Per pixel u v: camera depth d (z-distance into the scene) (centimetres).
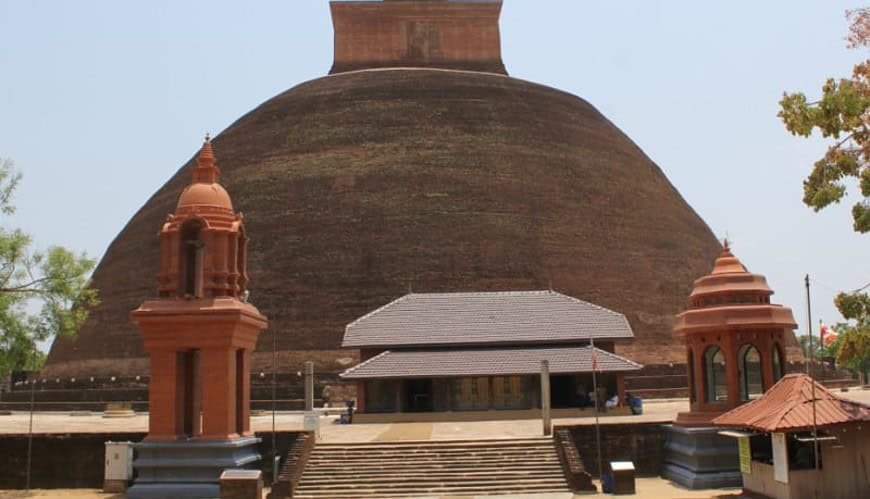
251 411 5597
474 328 5178
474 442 3438
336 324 6400
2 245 3588
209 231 3200
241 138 7712
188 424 3244
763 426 2666
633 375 6259
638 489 3158
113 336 6862
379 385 4850
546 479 3144
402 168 7094
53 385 6631
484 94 7694
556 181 7212
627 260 7006
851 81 2856
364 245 6719
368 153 7212
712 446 3212
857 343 2798
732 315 3294
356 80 7850
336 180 7075
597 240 7012
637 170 7838
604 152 7706
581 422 4069
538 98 7881
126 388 6353
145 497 3014
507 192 7025
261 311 6512
